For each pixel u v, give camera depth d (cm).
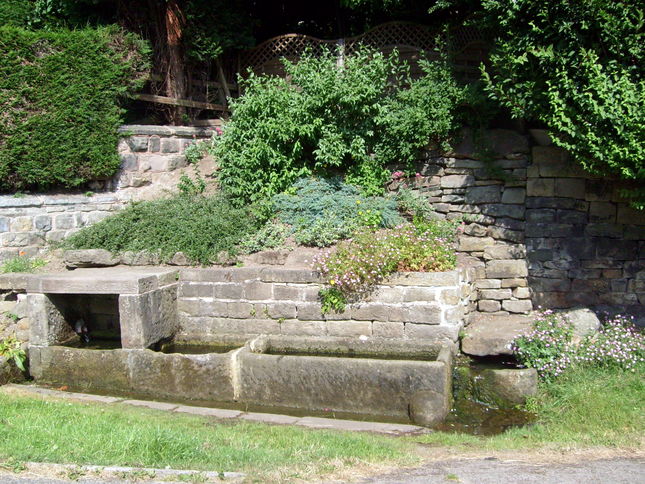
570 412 491
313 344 626
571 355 556
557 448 423
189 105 995
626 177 568
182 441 409
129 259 726
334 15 1152
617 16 538
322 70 805
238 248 721
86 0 939
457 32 877
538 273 716
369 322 623
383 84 809
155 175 911
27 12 1009
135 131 888
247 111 810
